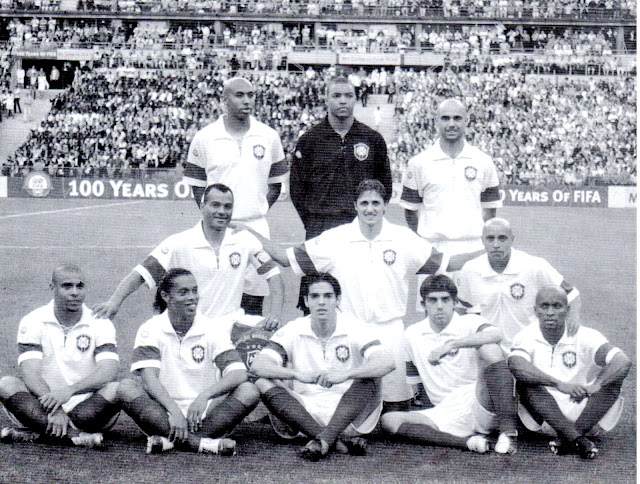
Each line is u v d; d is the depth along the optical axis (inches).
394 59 1478.8
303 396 189.3
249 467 169.9
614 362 182.4
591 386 184.7
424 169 250.4
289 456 177.9
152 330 188.5
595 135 1253.7
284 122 1293.1
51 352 189.0
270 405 182.2
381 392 190.5
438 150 250.8
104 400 181.9
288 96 1332.4
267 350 187.6
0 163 1211.9
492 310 219.8
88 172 1057.5
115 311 198.2
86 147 1180.5
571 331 192.2
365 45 1497.3
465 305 221.1
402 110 1341.0
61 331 189.5
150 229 718.5
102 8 1510.8
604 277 486.3
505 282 217.3
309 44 1517.0
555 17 1488.7
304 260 211.8
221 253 211.2
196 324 190.1
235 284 213.8
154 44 1487.5
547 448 185.8
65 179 1058.1
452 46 1499.8
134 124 1242.0
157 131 1218.6
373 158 245.4
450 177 248.2
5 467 166.2
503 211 962.1
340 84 237.5
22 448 178.5
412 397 207.3
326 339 190.2
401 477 165.3
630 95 1342.3
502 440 181.3
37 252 559.5
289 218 812.0
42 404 177.3
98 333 190.7
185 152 1162.0
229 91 240.1
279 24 1545.3
